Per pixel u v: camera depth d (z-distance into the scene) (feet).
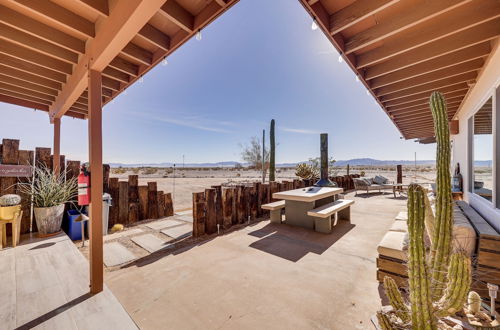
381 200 22.90
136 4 4.49
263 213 16.71
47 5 5.48
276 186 18.29
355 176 34.63
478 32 6.36
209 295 6.17
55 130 12.46
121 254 9.43
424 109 13.35
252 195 15.71
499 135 7.05
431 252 4.20
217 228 12.84
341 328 4.84
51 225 10.64
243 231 12.63
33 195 10.64
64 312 5.23
